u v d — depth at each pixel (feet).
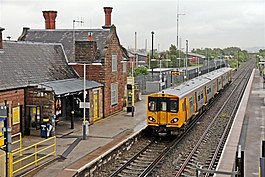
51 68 84.84
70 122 85.25
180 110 74.59
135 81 143.64
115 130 77.10
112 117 93.61
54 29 104.06
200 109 102.12
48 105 70.85
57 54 91.71
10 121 67.77
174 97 74.28
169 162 59.72
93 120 85.92
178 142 72.74
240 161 40.04
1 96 65.41
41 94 71.20
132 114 94.63
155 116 75.41
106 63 91.91
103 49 91.45
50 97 70.85
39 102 71.31
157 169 55.67
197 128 87.25
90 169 53.26
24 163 52.80
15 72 72.54
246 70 349.61
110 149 60.54
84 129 68.90
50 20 112.47
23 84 71.36
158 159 60.08
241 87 191.01
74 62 92.17
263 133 68.85
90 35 93.04
